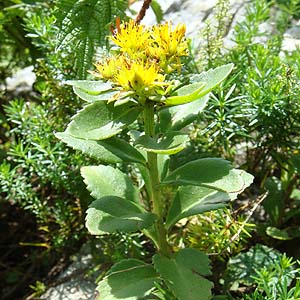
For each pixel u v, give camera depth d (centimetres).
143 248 29
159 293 22
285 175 29
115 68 20
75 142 21
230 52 31
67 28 30
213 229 26
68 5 30
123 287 22
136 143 20
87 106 21
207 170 20
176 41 20
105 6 30
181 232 28
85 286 29
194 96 20
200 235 26
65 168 30
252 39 33
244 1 39
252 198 31
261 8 32
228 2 32
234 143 30
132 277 22
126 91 19
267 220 30
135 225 21
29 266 32
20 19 38
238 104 26
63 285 29
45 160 30
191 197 23
